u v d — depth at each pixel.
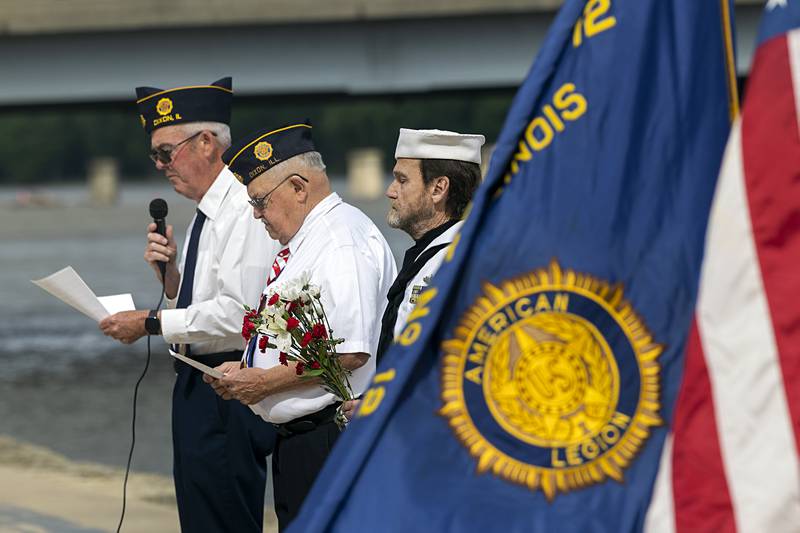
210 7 62.94
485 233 7.21
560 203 7.16
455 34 63.88
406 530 7.00
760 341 6.51
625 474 7.00
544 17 63.12
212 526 14.83
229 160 13.02
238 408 14.55
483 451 7.09
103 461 28.53
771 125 6.55
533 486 7.03
